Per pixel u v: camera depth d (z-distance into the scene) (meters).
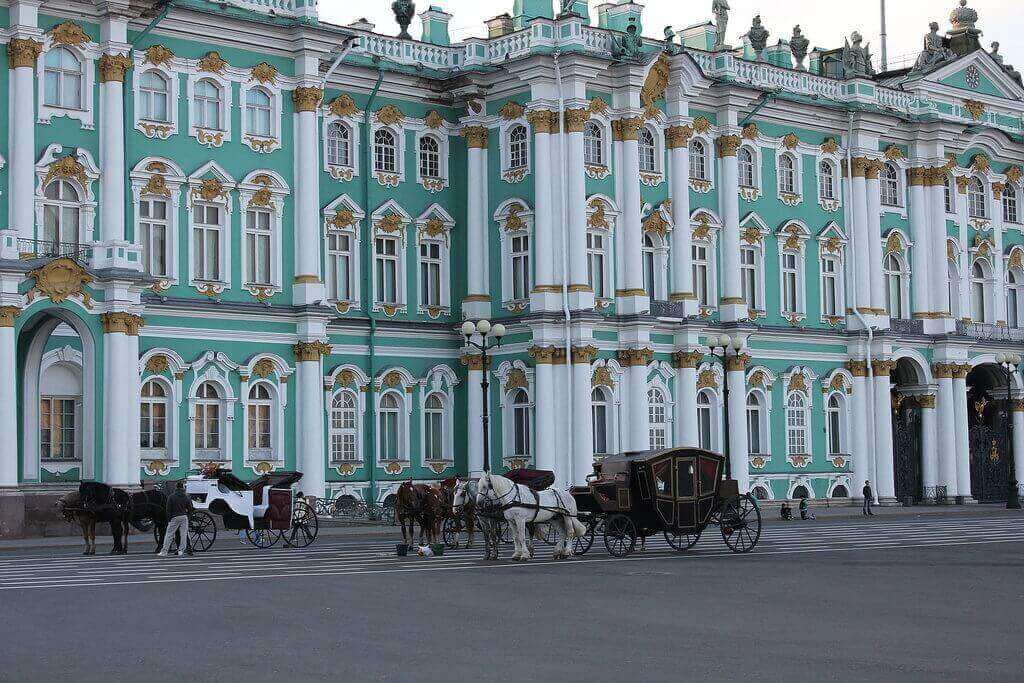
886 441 70.25
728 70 65.38
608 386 60.22
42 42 48.94
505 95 60.81
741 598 26.61
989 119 77.50
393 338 59.97
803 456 68.12
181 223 52.94
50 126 49.12
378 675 18.22
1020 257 78.19
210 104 54.00
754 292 67.19
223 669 18.75
